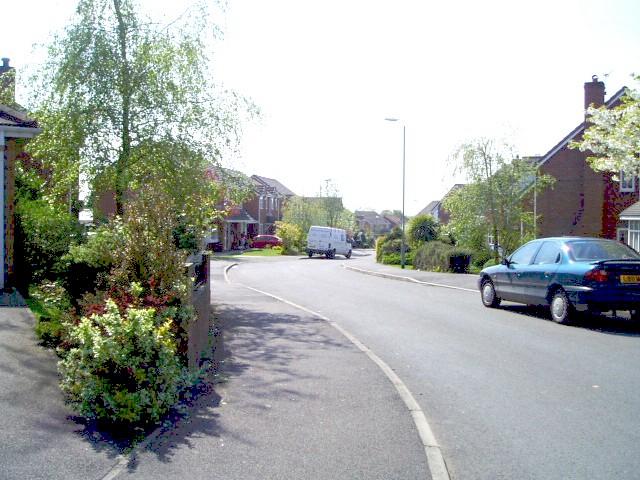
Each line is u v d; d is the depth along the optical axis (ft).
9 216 45.19
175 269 25.68
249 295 62.18
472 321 44.70
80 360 19.84
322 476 16.01
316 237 176.04
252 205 237.86
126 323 19.92
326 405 22.44
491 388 25.86
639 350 33.60
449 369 29.37
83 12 48.14
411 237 140.26
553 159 117.29
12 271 45.52
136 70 48.57
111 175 48.14
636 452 18.34
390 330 40.88
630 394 24.73
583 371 28.73
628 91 55.88
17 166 56.49
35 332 28.96
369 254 225.15
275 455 17.39
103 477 15.44
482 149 102.99
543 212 117.70
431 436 19.30
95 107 47.80
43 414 19.67
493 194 102.99
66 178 50.14
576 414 22.17
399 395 23.90
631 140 54.60
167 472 15.92
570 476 16.57
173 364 21.06
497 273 50.88
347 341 35.70
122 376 19.52
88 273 30.45
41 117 48.47
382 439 18.93
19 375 23.15
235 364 28.96
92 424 19.16
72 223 49.26
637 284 39.60
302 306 54.13
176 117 49.49
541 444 19.08
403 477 16.08
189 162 48.73
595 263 40.01
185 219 34.04
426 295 64.18
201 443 18.15
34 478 15.23
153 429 19.22
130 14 48.91
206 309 34.30
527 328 41.29
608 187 114.62
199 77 51.03
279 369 28.09
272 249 205.26
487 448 18.76
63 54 48.21
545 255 45.65
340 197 279.49
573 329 40.78
